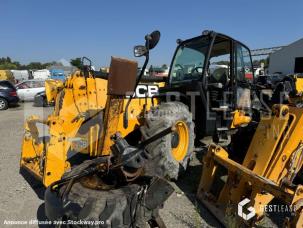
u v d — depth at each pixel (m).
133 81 3.04
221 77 5.01
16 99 14.49
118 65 2.89
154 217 2.55
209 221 3.05
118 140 2.57
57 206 2.40
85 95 3.86
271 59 27.42
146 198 2.45
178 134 4.09
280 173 2.83
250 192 2.86
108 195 2.34
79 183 2.52
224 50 5.00
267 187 2.52
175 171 3.83
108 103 3.13
